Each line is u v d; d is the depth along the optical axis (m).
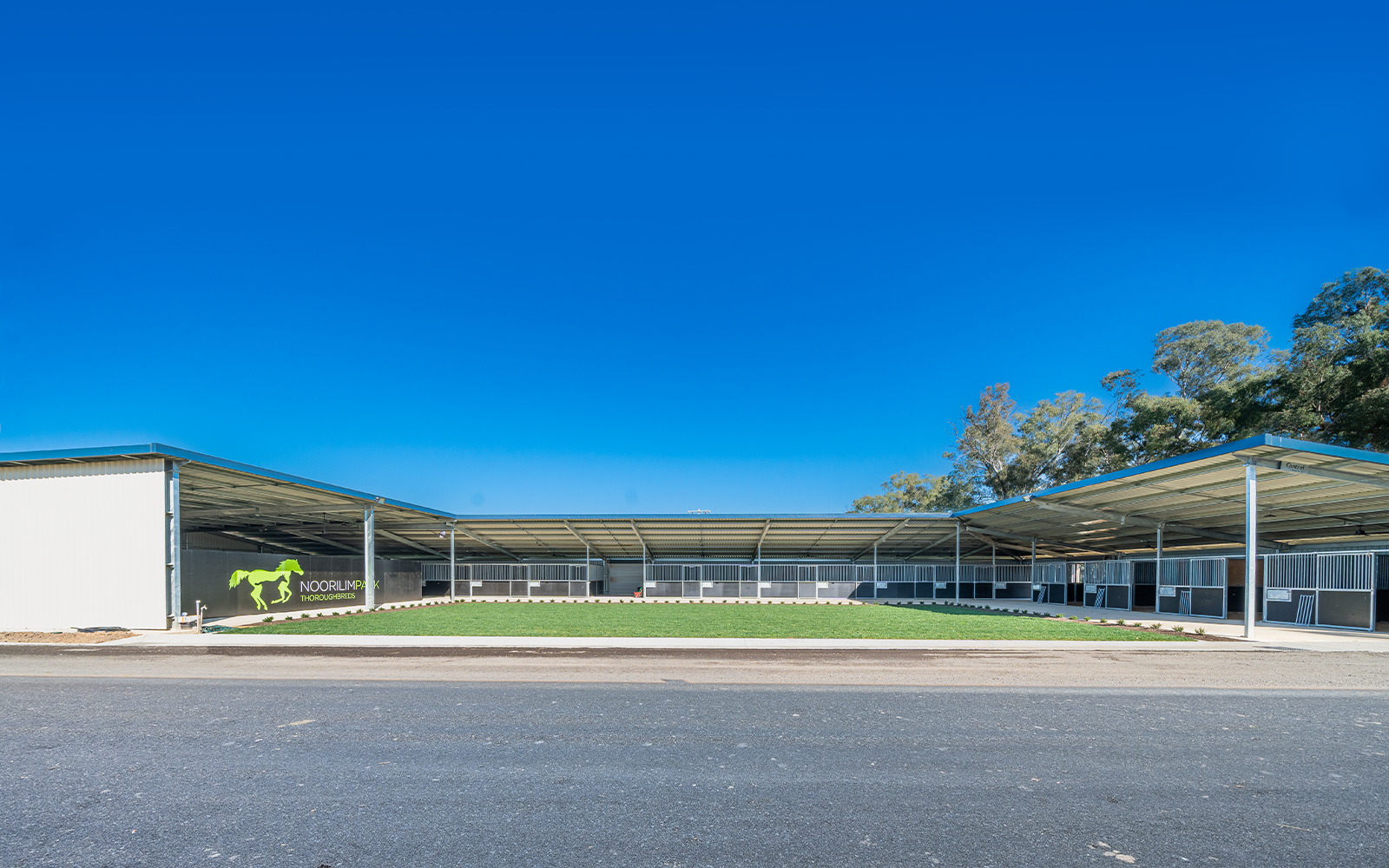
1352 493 17.80
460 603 29.64
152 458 16.34
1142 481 18.83
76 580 16.31
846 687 8.69
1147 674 9.63
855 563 36.62
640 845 3.95
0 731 6.46
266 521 30.53
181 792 4.80
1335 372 27.88
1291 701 7.82
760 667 10.20
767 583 34.09
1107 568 26.80
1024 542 34.69
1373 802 4.66
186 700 7.80
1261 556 19.53
